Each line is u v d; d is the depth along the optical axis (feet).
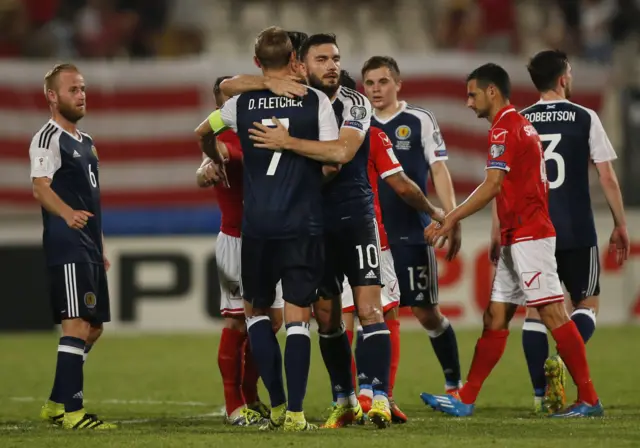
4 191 151.64
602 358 115.65
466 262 145.59
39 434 67.00
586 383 75.31
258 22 206.80
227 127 68.03
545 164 80.84
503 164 73.82
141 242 146.51
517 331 141.49
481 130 153.48
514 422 71.46
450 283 145.28
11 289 146.00
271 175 65.87
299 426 65.67
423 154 88.58
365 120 67.05
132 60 191.11
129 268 146.30
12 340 140.56
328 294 69.10
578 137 80.69
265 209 65.72
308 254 65.87
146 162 153.28
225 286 75.87
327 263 68.85
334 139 66.23
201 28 204.74
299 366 65.67
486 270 145.59
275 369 67.41
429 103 153.17
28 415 83.66
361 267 68.28
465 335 137.18
